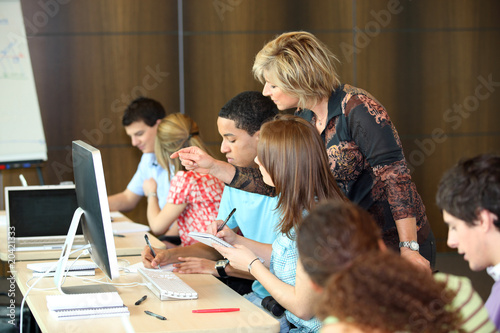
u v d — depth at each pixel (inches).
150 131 160.6
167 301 76.8
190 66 186.4
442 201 53.9
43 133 178.2
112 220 137.3
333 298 41.9
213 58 187.5
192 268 95.3
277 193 79.5
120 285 84.5
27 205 107.7
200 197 121.6
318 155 77.9
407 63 194.4
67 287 81.9
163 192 150.2
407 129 196.7
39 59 177.9
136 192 162.4
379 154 92.1
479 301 53.1
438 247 201.9
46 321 68.2
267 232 94.0
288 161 77.0
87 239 83.0
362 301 40.4
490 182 50.8
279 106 98.8
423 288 40.8
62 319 68.7
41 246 105.0
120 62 183.2
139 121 159.5
